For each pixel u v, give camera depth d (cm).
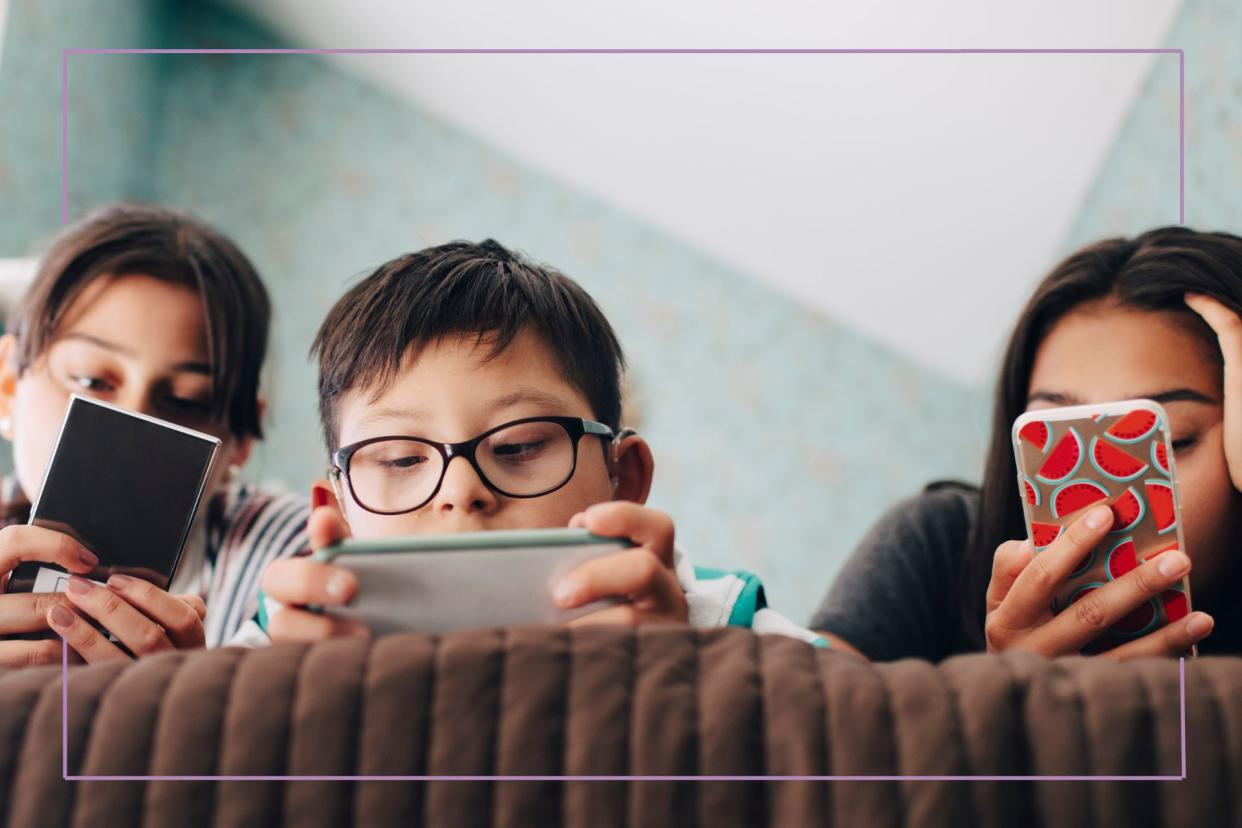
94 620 62
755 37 222
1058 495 66
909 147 234
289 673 37
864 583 106
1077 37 187
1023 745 36
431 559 45
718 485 340
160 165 352
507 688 37
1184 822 35
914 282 292
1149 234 90
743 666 37
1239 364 79
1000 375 94
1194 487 80
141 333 98
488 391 68
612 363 82
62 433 62
